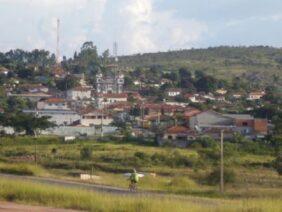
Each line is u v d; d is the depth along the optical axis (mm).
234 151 104250
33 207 32344
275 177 74375
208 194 48250
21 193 34875
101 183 53062
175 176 68812
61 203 33250
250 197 44594
